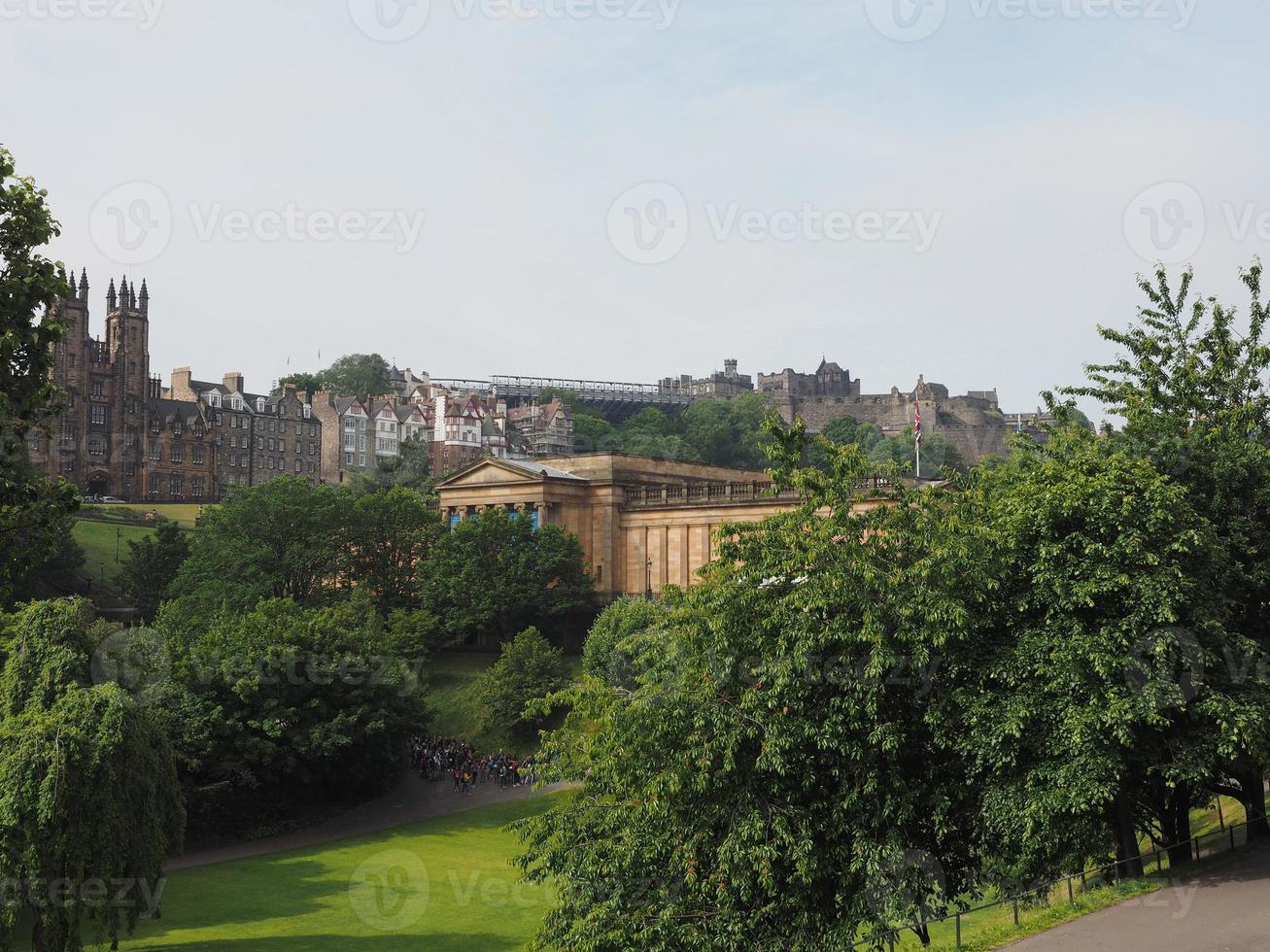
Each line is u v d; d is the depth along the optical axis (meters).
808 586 31.14
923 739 32.03
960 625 28.97
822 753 31.23
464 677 110.81
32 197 30.23
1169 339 40.88
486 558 116.50
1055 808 28.11
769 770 30.62
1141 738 31.48
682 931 30.19
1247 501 36.12
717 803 31.52
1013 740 29.56
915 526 33.09
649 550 134.88
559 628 122.50
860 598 30.47
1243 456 35.94
